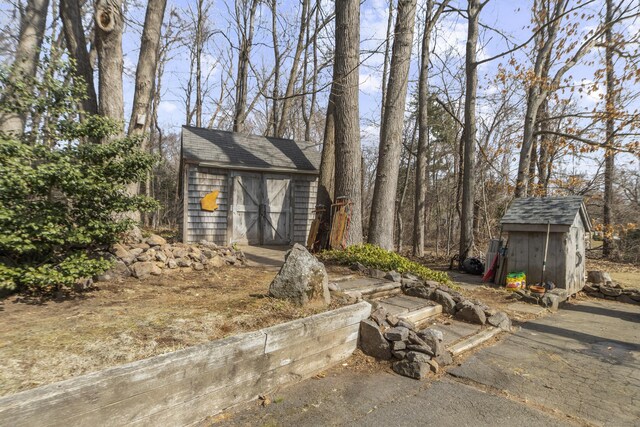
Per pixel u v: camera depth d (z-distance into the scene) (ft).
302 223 39.11
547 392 11.53
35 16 30.17
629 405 10.83
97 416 7.11
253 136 43.39
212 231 34.91
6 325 11.09
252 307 13.34
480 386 11.72
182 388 8.48
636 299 25.57
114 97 22.65
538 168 53.67
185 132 39.09
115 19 22.20
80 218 15.23
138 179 16.46
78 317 12.04
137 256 18.19
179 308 13.30
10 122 20.49
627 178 51.72
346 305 14.32
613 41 39.63
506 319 18.26
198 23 74.23
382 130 30.37
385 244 29.50
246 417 9.29
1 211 12.39
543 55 40.06
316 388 11.03
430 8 45.44
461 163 50.83
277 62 64.34
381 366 12.79
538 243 27.37
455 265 40.29
